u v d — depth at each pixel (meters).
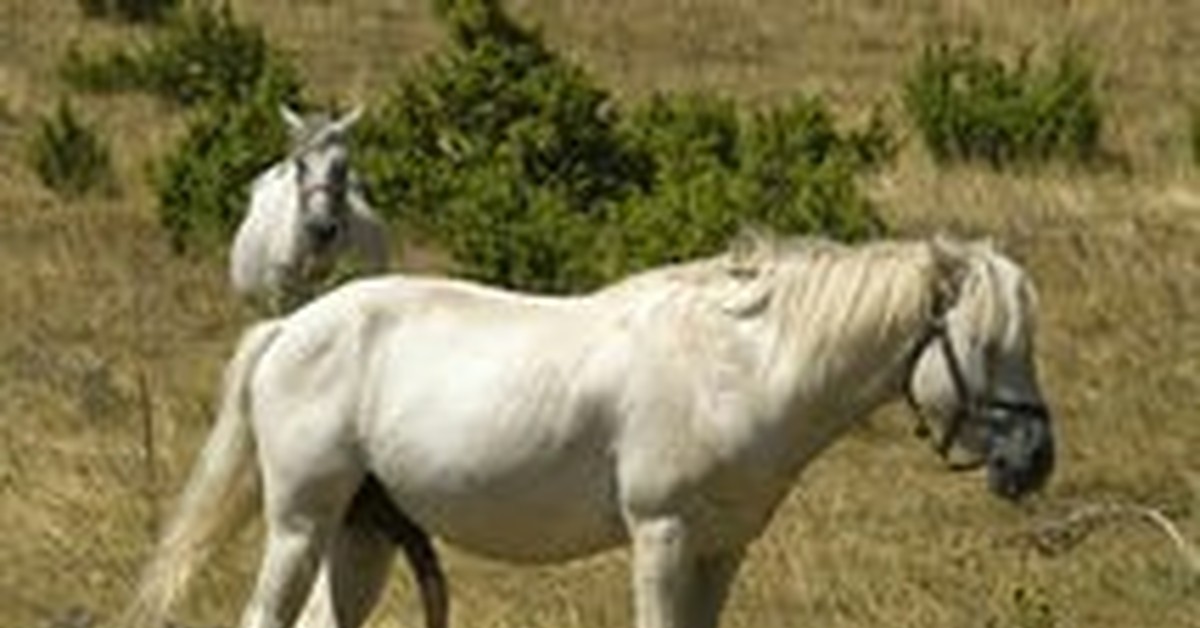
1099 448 18.11
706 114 26.72
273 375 10.69
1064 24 44.78
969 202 27.53
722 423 10.03
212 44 35.31
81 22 42.44
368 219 19.92
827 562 14.76
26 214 26.41
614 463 10.20
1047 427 9.95
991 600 14.05
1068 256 24.69
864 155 28.73
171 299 22.58
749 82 38.72
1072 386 20.02
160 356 20.44
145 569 12.60
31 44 39.84
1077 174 30.22
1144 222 26.78
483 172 24.22
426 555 10.92
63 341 20.80
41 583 13.76
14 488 15.19
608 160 25.44
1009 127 31.50
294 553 10.70
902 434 18.44
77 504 15.08
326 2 44.09
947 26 44.69
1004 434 9.90
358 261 19.66
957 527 16.08
